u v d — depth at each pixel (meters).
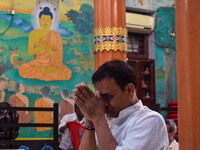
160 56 10.41
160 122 1.68
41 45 7.74
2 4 7.46
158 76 10.27
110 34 5.52
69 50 8.06
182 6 1.71
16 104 7.28
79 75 8.08
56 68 7.82
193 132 1.61
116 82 1.70
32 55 7.61
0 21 7.39
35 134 7.26
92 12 8.52
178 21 1.74
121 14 5.61
